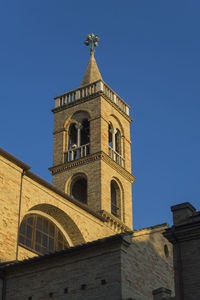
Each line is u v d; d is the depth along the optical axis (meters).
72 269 29.70
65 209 46.25
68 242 47.38
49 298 29.67
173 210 28.78
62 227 47.38
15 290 31.20
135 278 29.27
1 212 38.31
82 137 63.94
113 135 62.91
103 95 62.22
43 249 43.81
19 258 39.91
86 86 64.12
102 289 28.03
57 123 63.97
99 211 53.72
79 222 47.62
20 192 40.91
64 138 62.47
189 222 27.88
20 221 40.50
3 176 39.72
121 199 59.88
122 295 27.30
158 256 32.81
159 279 32.00
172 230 27.70
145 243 31.78
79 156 60.50
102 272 28.52
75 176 58.66
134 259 29.88
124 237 28.91
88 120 61.47
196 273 26.45
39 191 43.62
